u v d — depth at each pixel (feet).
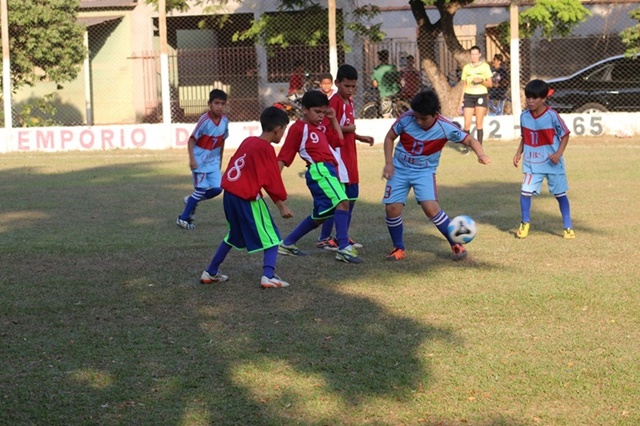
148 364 18.10
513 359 17.99
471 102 61.31
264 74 81.61
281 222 35.86
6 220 36.94
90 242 31.45
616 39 82.33
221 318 21.33
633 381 16.70
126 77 90.43
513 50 66.59
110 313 21.90
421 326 20.33
